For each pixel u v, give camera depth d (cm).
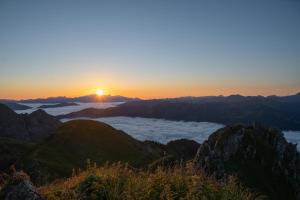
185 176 912
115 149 9781
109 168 1005
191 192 778
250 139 8306
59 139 9369
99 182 855
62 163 7531
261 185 6881
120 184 852
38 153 7844
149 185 831
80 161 8406
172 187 842
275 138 8806
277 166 7969
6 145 13288
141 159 9250
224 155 7388
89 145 9512
